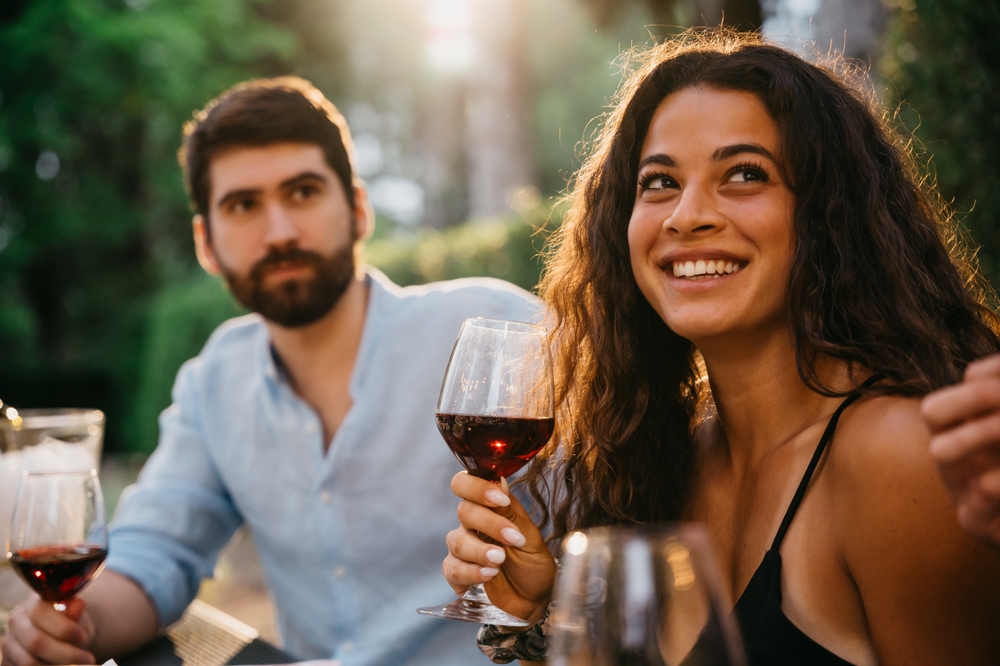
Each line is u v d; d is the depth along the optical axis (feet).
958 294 4.55
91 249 49.98
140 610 6.17
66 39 39.04
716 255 4.27
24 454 6.23
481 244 19.40
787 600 3.99
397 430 7.19
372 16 51.72
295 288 7.19
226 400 7.66
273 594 7.68
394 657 6.98
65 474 4.97
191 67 41.73
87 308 50.06
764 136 4.31
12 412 6.48
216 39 41.91
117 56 40.37
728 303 4.27
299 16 50.01
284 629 7.66
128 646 6.01
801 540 4.02
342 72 55.21
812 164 4.28
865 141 4.46
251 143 7.11
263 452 7.44
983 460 2.69
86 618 5.64
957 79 9.39
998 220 9.12
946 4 9.43
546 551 4.50
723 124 4.33
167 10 39.75
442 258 20.10
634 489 5.00
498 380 4.29
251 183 7.15
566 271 5.42
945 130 9.53
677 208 4.32
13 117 39.91
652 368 5.09
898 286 4.21
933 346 4.10
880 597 3.63
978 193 9.27
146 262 50.96
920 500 3.51
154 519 7.23
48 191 45.34
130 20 38.58
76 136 45.75
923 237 4.52
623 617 2.19
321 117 7.37
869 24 14.42
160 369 31.14
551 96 67.92
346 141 7.59
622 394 5.07
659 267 4.50
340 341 7.45
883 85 10.58
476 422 4.25
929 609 3.53
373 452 7.18
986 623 3.48
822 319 4.21
